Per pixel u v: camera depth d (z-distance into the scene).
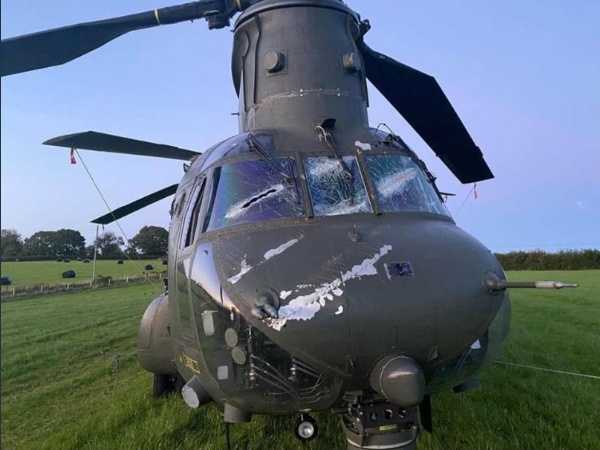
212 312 3.40
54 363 10.44
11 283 40.38
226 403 3.50
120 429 5.71
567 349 9.27
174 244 4.58
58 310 22.11
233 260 3.42
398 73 5.68
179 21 5.72
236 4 5.65
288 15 5.17
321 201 3.86
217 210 3.97
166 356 5.77
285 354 3.12
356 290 3.04
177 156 6.12
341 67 5.07
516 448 4.64
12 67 5.39
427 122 6.28
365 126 4.90
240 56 5.68
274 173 4.07
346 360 2.99
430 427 3.76
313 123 4.70
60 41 5.21
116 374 9.14
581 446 4.63
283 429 5.30
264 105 4.98
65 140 5.30
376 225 3.64
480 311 3.25
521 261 50.78
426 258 3.29
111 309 21.89
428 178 4.63
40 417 6.76
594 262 47.12
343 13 5.32
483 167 6.70
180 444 5.11
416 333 3.02
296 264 3.22
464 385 3.93
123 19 5.47
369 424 3.24
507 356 8.68
